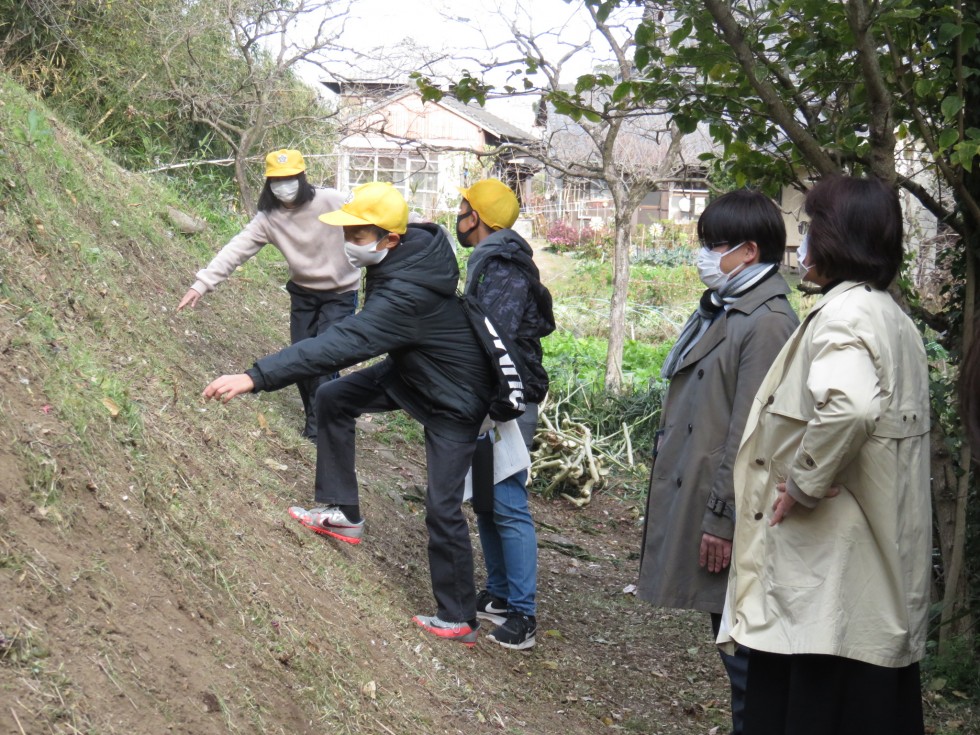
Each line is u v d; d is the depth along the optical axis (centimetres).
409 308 351
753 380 319
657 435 360
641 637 522
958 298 501
